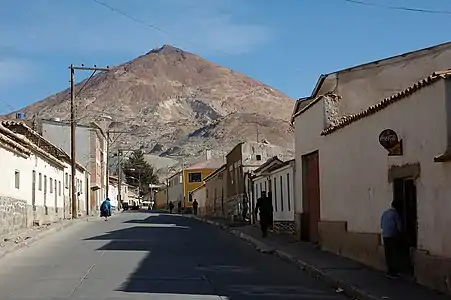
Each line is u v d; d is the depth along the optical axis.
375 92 21.52
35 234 28.30
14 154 30.11
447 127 11.77
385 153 15.34
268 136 122.69
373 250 16.48
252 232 32.16
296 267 18.14
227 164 55.94
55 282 14.43
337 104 21.48
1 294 12.75
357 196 17.77
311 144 23.45
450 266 11.70
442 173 12.05
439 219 12.25
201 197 79.50
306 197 25.36
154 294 12.79
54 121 67.38
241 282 14.96
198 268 17.53
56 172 44.25
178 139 155.62
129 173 126.69
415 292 12.36
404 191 14.67
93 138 69.75
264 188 37.03
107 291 13.09
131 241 26.80
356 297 12.80
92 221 46.66
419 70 21.36
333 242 20.28
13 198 29.80
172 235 31.19
